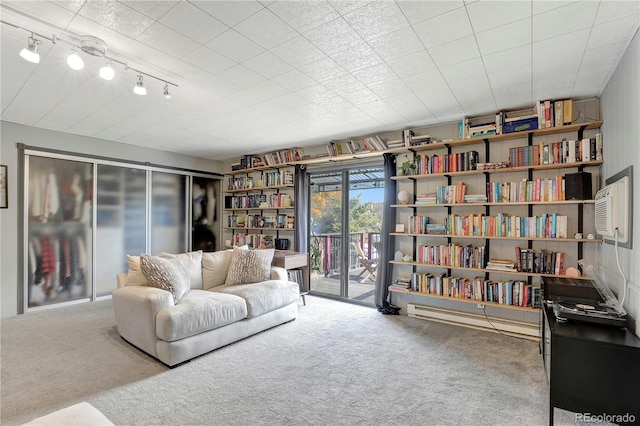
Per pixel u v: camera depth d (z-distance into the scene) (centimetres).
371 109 336
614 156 245
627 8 172
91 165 463
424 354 285
